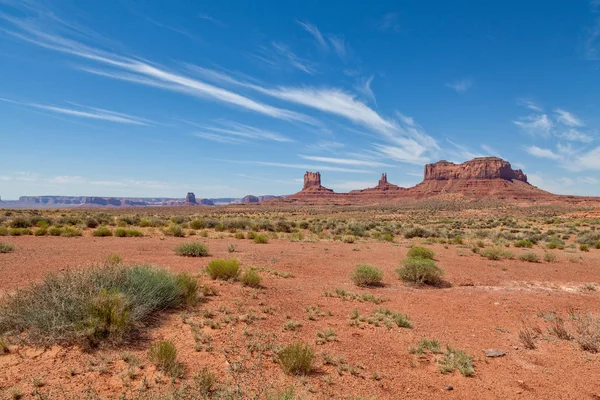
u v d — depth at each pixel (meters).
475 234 37.38
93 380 4.51
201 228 34.47
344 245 23.48
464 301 10.41
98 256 13.57
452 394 5.07
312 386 4.88
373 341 6.90
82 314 5.55
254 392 4.48
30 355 4.94
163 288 7.38
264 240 23.42
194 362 5.26
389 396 4.88
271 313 7.91
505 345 7.11
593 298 11.29
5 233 21.83
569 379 5.68
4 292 7.70
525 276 14.41
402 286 12.09
